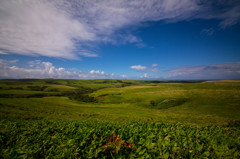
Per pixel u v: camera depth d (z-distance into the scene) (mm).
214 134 5785
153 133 5914
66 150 4168
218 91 76812
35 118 26875
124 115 38281
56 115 32688
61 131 7121
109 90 125125
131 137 5051
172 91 90188
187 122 27781
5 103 42625
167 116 37000
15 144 5598
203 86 100562
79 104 71062
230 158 3699
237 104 52906
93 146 4445
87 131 6078
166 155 3602
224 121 28406
